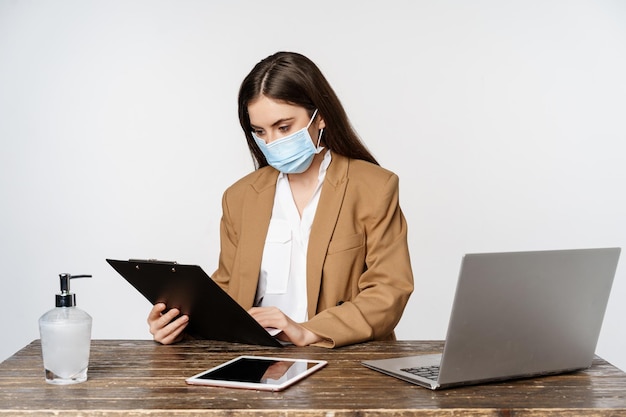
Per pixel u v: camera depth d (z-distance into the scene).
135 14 3.88
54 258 3.93
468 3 3.89
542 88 3.92
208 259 3.95
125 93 3.90
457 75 3.90
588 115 3.93
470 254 1.42
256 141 2.29
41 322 1.52
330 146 2.31
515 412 1.36
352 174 2.29
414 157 3.92
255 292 2.30
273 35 3.88
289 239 2.31
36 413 1.35
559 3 3.90
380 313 2.06
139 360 1.75
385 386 1.51
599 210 3.97
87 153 3.92
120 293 3.96
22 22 3.87
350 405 1.37
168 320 1.96
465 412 1.36
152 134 3.92
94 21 3.88
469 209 3.95
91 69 3.89
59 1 3.88
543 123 3.93
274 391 1.46
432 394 1.45
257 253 2.30
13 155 3.90
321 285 2.23
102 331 3.96
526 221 3.96
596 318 1.65
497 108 3.92
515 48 3.90
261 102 2.17
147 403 1.39
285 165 2.23
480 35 3.89
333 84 3.88
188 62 3.90
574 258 1.56
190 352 1.85
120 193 3.93
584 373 1.65
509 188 3.95
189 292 1.84
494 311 1.48
